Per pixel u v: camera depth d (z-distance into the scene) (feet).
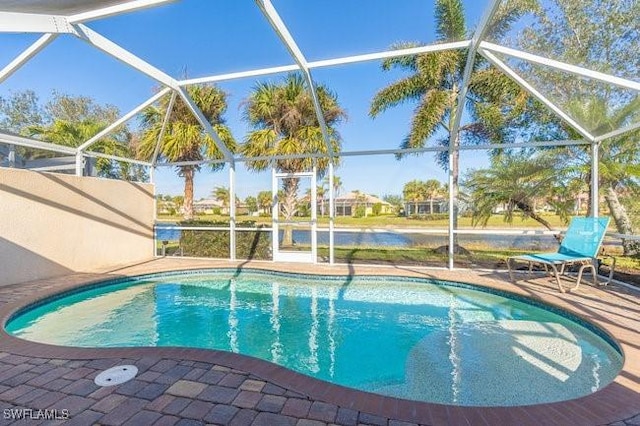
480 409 7.47
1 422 6.93
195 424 6.89
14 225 20.97
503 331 15.28
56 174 23.57
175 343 14.74
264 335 15.57
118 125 24.50
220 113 33.99
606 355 12.57
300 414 7.23
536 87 19.11
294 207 28.99
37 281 21.49
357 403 7.66
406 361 12.71
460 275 22.79
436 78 30.55
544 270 23.62
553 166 25.12
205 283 24.41
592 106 17.56
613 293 17.60
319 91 31.07
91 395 7.97
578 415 7.29
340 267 26.18
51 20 13.91
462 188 27.94
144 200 31.19
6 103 42.42
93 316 17.95
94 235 26.27
